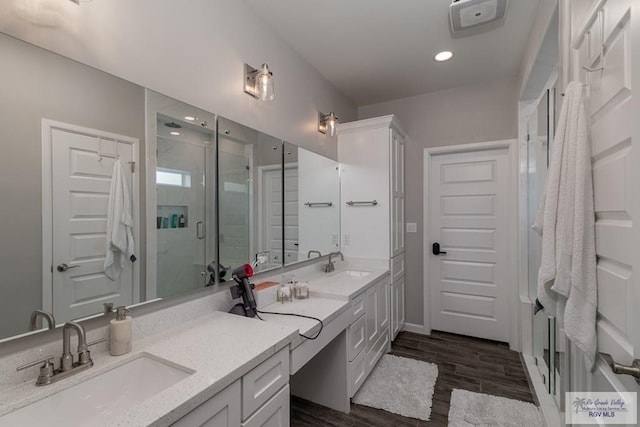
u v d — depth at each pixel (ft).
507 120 9.70
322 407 6.60
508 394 7.04
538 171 7.22
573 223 3.38
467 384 7.49
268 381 3.84
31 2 3.28
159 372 3.53
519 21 6.77
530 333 8.46
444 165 10.81
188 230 5.04
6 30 3.11
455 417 6.21
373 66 8.91
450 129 10.50
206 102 5.41
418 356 8.98
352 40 7.60
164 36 4.68
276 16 6.70
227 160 5.85
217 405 3.08
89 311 3.67
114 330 3.63
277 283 6.67
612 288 2.86
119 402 3.35
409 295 11.13
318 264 8.89
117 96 4.03
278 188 7.30
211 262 5.45
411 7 6.41
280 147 7.41
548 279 3.70
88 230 3.70
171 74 4.79
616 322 2.79
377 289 8.32
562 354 4.63
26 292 3.14
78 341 3.30
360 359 7.07
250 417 3.52
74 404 3.04
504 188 9.93
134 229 4.23
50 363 3.06
